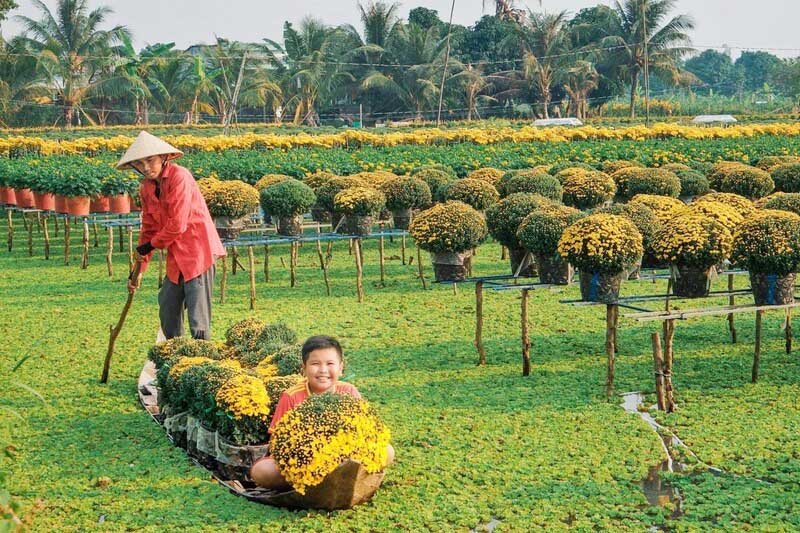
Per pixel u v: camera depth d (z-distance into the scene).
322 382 5.57
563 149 23.52
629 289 12.38
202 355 6.94
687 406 7.20
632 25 61.22
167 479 5.76
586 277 7.49
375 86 63.56
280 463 5.08
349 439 5.06
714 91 118.25
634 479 5.75
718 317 10.36
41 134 45.03
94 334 9.91
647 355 8.80
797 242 7.31
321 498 5.18
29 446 6.40
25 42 53.53
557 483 5.67
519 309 11.07
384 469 5.58
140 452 6.26
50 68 51.69
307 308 11.34
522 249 8.77
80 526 5.08
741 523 5.04
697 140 27.42
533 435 6.55
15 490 5.58
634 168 15.30
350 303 11.62
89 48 55.66
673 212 8.55
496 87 67.75
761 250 7.36
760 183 14.50
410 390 7.73
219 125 53.59
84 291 12.55
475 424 6.80
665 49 61.22
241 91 59.50
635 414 6.98
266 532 4.99
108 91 55.34
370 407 5.31
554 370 8.32
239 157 21.98
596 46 62.38
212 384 5.93
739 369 8.20
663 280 13.03
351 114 69.00
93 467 5.98
